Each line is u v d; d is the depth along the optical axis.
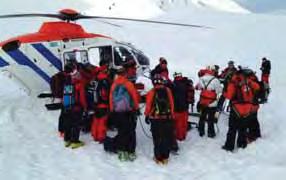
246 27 43.06
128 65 9.16
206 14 56.31
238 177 6.85
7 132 9.06
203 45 36.06
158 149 7.60
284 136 8.70
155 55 31.92
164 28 45.09
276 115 11.11
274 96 15.12
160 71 10.52
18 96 12.69
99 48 11.62
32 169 7.19
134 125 7.84
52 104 10.95
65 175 7.02
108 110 8.43
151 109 7.61
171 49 34.72
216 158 7.85
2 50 10.99
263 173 6.85
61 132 8.73
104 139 8.33
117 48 11.80
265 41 37.69
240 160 7.68
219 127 9.91
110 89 7.95
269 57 32.12
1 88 14.75
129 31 43.91
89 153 8.01
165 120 7.57
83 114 9.16
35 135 8.99
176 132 8.73
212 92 8.93
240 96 8.03
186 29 43.62
